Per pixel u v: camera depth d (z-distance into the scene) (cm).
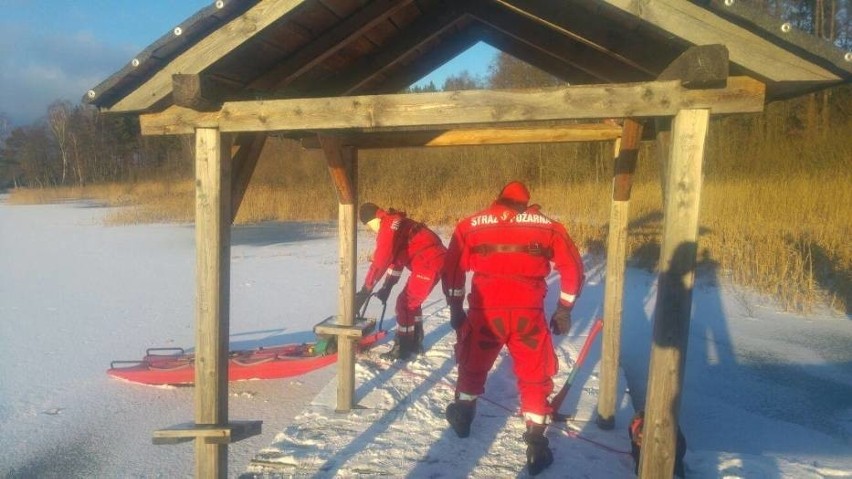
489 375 536
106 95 267
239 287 1034
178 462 415
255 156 314
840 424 489
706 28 232
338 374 457
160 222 2195
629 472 357
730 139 1931
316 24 293
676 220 240
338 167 423
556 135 434
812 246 1102
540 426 355
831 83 231
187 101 256
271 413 499
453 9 377
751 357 660
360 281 1050
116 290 1012
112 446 437
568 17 307
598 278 1085
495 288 362
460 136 448
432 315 784
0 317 823
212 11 246
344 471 359
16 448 432
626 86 238
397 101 254
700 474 338
